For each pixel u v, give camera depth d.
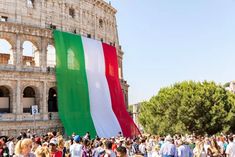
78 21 91.94
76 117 79.38
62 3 87.31
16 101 73.50
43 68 79.50
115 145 34.22
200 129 99.31
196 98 99.12
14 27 75.56
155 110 111.00
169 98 104.69
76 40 84.56
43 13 82.94
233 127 104.31
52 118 78.50
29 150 17.28
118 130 85.50
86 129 79.31
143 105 125.56
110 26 107.81
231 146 38.69
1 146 33.50
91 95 84.12
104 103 86.69
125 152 16.17
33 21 80.75
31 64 92.19
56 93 85.25
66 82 79.81
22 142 17.17
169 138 34.31
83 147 32.38
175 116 102.69
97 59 88.44
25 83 75.69
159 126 105.75
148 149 38.44
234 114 103.00
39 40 80.19
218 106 100.75
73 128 77.12
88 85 84.00
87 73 84.88
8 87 74.19
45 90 78.50
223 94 104.75
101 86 87.44
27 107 81.00
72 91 80.50
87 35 95.19
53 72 80.31
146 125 115.62
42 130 75.94
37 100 78.00
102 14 102.81
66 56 81.31
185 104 99.44
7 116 71.38
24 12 79.12
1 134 69.19
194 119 99.12
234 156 38.56
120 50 115.62
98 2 99.50
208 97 101.50
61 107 77.88
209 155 37.12
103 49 90.88
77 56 83.50
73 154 28.05
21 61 76.25
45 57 80.69
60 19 86.56
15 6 77.69
